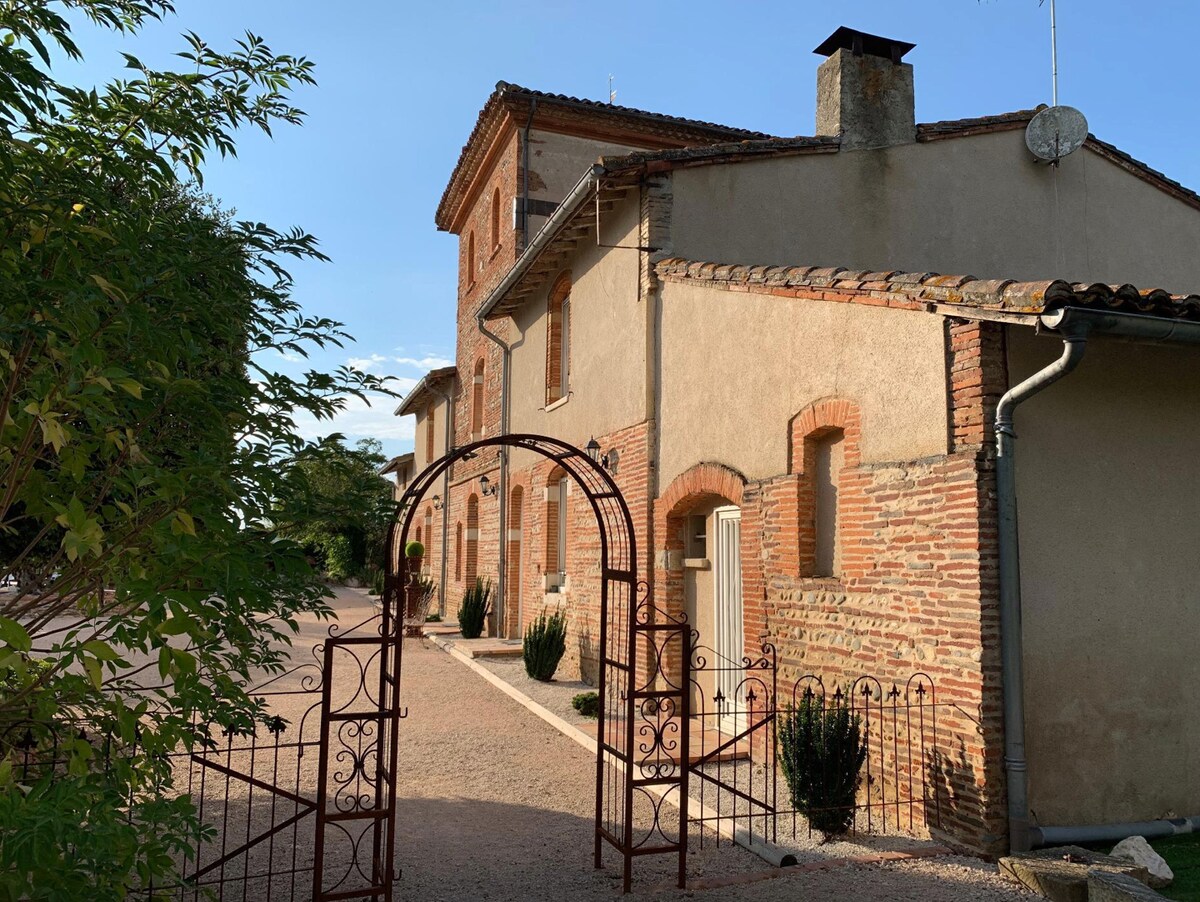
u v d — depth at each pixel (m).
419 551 22.41
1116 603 6.30
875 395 6.99
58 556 4.39
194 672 3.72
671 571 10.34
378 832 5.44
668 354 10.46
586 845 6.46
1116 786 6.14
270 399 4.26
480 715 10.97
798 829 6.56
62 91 3.76
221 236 4.57
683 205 10.76
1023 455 6.14
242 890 5.55
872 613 6.89
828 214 11.28
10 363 3.29
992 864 5.70
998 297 5.71
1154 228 12.95
